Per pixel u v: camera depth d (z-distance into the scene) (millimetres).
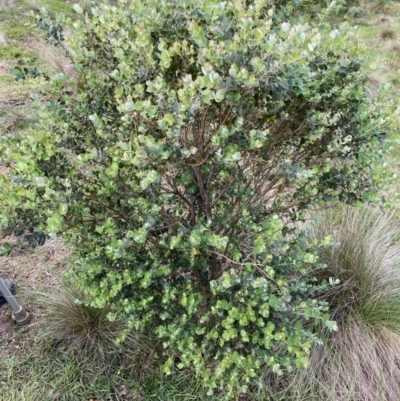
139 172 1369
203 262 1592
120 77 1315
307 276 2059
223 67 1221
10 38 5398
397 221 2609
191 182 1562
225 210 1661
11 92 4195
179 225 1525
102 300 1462
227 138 1320
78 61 1470
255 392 1868
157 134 1361
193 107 1164
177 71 1365
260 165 1613
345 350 1981
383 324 2074
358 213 2504
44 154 1292
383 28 7039
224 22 1191
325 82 1381
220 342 1490
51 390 1859
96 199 1462
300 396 1869
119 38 1355
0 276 2385
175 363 1958
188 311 1554
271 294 1435
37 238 1452
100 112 1499
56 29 1501
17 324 2135
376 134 1493
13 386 1862
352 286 2178
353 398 1874
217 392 1882
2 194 1294
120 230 1482
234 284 1460
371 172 1595
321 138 1540
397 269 2279
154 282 1588
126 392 1873
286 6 1442
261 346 1627
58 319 2070
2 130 3531
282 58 1106
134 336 1999
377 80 4805
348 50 1354
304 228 2389
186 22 1286
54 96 1489
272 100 1302
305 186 1626
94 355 1980
